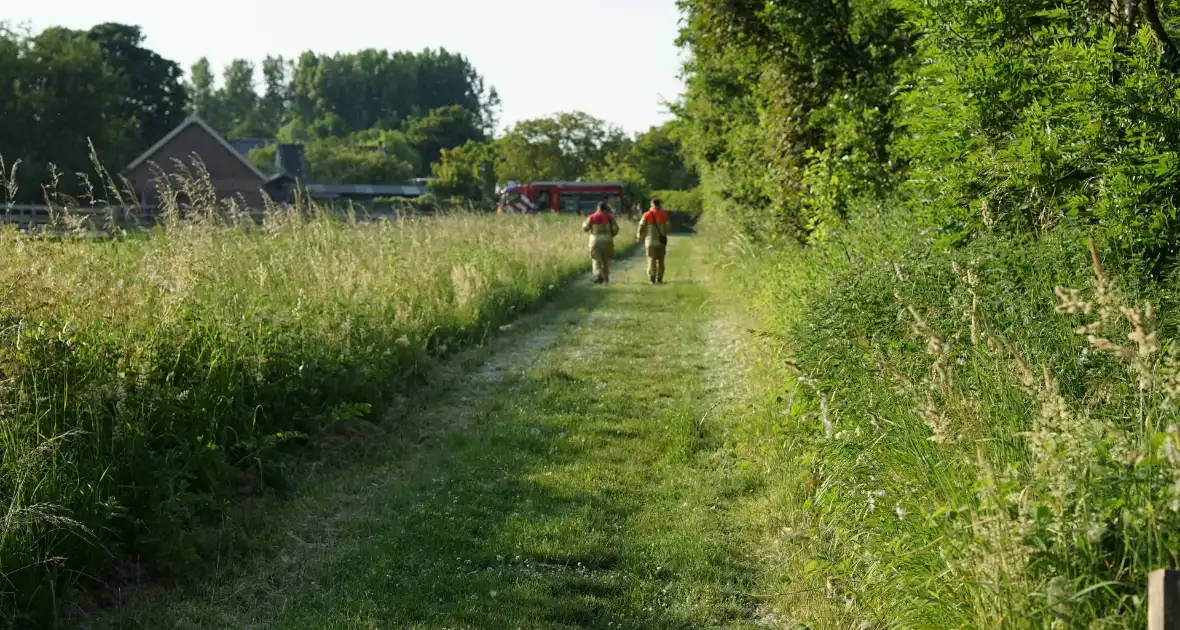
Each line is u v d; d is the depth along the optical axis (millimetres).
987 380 4395
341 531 5656
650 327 14133
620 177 85000
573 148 94188
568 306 16766
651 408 8883
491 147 95188
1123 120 5719
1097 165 5801
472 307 12914
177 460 5531
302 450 6965
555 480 6645
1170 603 2268
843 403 5613
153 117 82812
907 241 7531
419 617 4570
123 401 5164
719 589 4895
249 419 6504
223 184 59500
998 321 5051
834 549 4820
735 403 8547
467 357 11250
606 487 6500
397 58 196750
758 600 4797
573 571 5156
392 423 8172
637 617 4629
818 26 13914
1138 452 3023
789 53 14859
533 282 17203
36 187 57969
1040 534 3162
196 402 5984
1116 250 5457
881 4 13000
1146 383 2967
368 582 4938
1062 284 5234
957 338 5070
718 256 21500
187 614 4504
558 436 7773
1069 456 3137
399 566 5164
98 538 4625
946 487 3855
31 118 58844
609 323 14562
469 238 18656
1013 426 3887
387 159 109812
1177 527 2879
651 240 20906
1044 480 3156
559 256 21469
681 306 16656
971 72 6582
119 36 81688
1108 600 2949
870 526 4402
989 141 6570
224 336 6891
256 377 6773
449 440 7676
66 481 4676
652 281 21203
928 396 3920
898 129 11203
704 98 24094
